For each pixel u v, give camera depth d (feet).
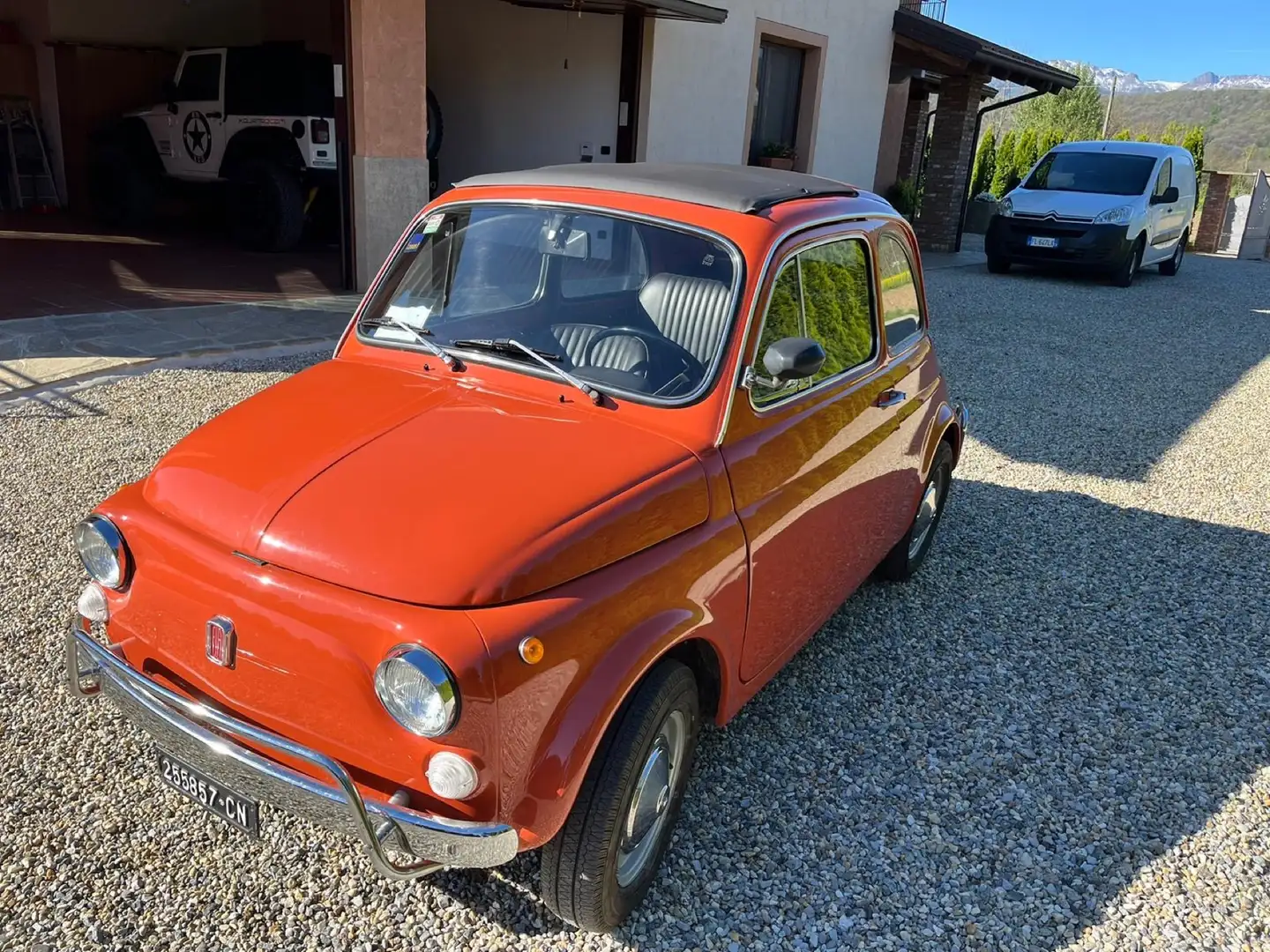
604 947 8.53
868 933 8.89
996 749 11.78
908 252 14.15
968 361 32.48
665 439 9.02
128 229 46.60
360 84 31.48
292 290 33.58
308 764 7.60
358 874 9.12
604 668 7.55
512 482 7.97
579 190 10.78
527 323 10.28
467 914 8.75
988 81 62.44
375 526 7.48
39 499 16.48
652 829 8.89
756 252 9.70
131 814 9.65
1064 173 53.88
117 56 48.75
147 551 8.10
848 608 15.21
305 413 9.16
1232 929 9.12
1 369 23.00
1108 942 8.91
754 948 8.64
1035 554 17.66
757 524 9.53
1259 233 77.51
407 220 33.53
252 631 7.48
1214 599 16.22
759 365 9.69
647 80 40.83
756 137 49.83
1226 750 12.04
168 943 8.27
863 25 52.75
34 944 8.15
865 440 12.03
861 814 10.47
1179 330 40.04
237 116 41.47
